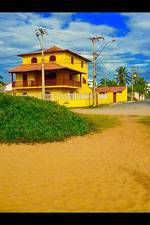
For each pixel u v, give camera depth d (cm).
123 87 6888
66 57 4800
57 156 1031
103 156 1024
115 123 1873
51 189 675
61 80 4516
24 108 1748
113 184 704
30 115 1653
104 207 553
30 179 759
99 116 2211
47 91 4694
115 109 3359
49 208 554
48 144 1246
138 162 923
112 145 1229
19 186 701
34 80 4706
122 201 584
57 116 1722
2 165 912
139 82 10550
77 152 1095
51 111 1803
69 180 746
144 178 748
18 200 603
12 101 1836
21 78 4850
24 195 635
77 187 686
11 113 1636
